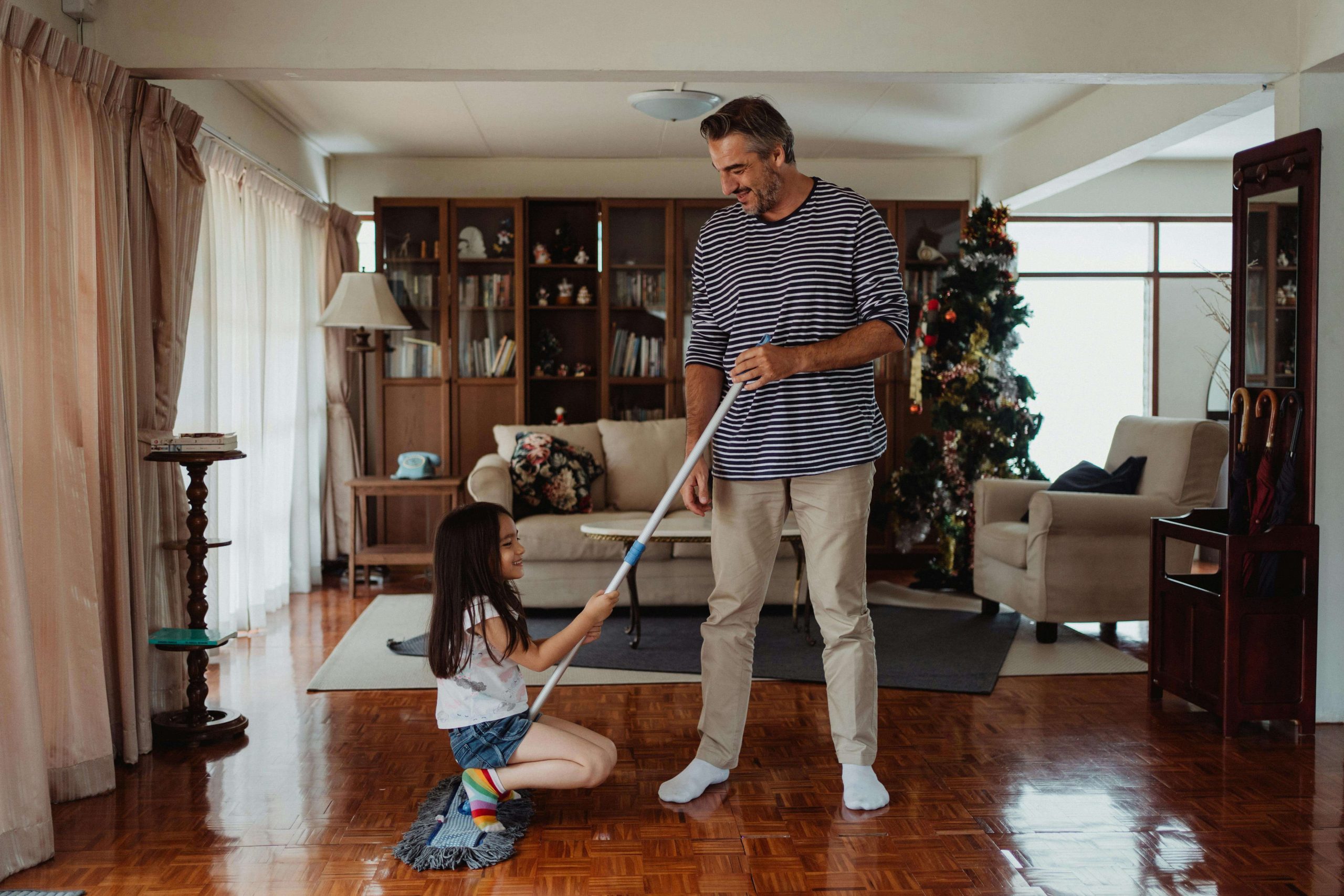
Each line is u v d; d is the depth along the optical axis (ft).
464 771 7.83
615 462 17.54
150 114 10.01
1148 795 8.23
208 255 13.15
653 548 15.25
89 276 8.66
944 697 11.07
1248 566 9.70
